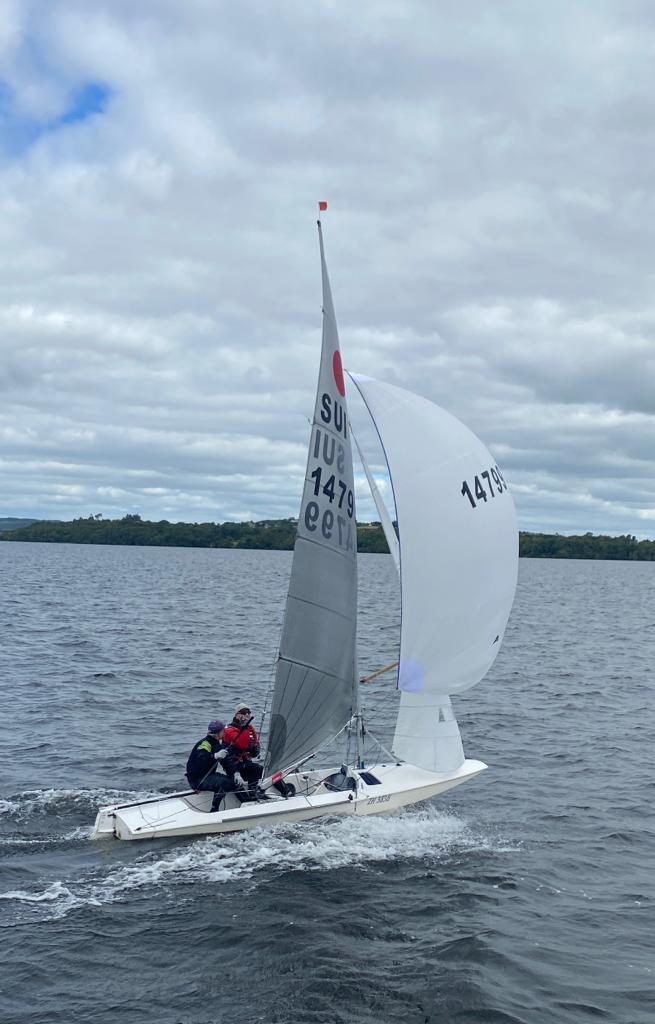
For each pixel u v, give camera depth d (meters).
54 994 8.84
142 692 24.73
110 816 12.91
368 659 33.22
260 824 13.03
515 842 13.45
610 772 17.67
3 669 27.69
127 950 9.72
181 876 11.57
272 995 8.92
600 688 27.91
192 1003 8.74
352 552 14.26
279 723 13.65
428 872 12.09
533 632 45.56
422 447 13.79
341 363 14.09
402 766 14.90
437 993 9.00
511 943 10.15
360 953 9.80
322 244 13.81
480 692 26.47
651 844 13.65
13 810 13.95
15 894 10.96
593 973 9.58
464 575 13.77
